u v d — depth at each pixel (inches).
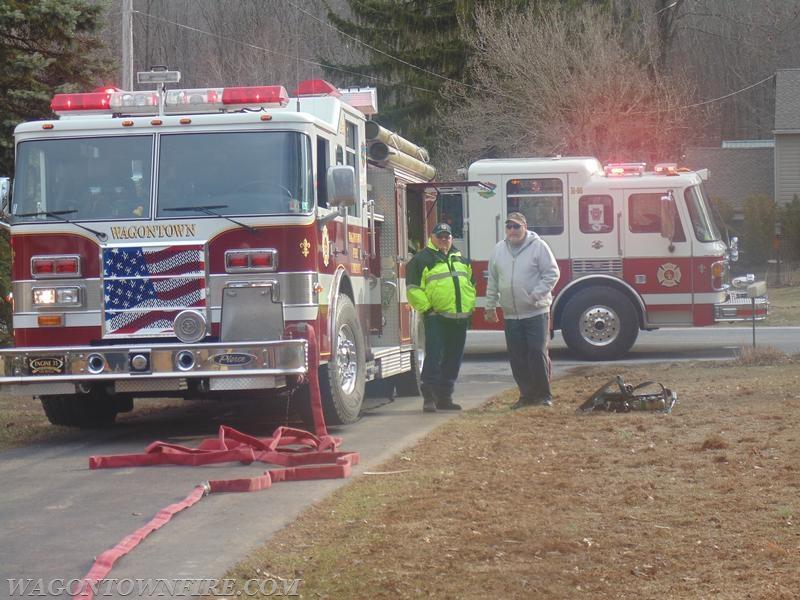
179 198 464.4
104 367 452.8
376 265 593.0
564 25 1664.6
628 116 1600.6
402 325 609.9
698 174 845.2
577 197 841.5
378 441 463.2
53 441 497.4
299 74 2365.9
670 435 442.9
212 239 460.1
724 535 290.4
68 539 308.5
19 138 476.1
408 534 299.9
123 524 324.8
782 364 709.9
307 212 462.9
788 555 271.6
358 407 515.2
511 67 1630.2
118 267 462.6
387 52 1856.5
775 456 388.2
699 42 2588.6
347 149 531.2
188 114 483.2
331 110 508.4
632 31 1768.0
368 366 549.6
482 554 279.1
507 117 1649.9
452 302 550.6
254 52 2391.7
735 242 892.0
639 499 332.5
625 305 827.4
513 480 367.2
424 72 1820.9
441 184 668.7
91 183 470.6
